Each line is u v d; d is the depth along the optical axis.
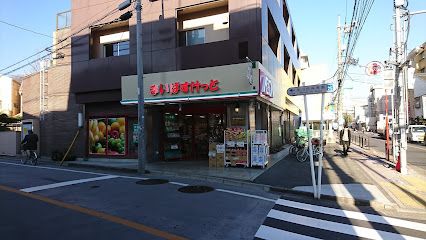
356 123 100.62
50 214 7.09
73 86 18.66
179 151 17.52
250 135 14.30
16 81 40.38
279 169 13.74
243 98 13.71
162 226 6.28
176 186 10.27
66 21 21.73
